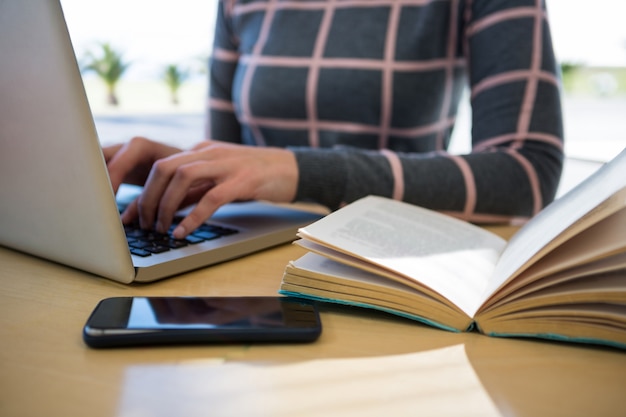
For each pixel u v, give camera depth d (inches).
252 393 13.3
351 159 30.6
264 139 50.4
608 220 16.9
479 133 38.0
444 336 17.5
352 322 18.3
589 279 17.2
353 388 13.8
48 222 21.0
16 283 20.8
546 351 16.6
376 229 22.0
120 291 20.2
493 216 32.7
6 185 21.7
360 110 45.1
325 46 46.4
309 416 12.4
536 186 33.6
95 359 14.9
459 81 46.1
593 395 13.9
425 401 13.3
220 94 54.1
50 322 17.3
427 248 21.4
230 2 52.5
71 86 17.2
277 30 48.8
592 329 16.7
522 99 36.0
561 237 16.0
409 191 30.6
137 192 37.0
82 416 12.1
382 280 18.7
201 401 12.9
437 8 42.8
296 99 46.8
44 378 13.7
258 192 27.1
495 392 13.9
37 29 17.1
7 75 18.9
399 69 43.9
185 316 16.7
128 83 105.9
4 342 15.8
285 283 19.1
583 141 63.7
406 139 45.4
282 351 15.8
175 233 24.2
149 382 13.7
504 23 37.9
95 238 19.8
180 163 25.7
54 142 18.7
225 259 23.9
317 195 29.5
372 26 45.1
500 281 17.5
